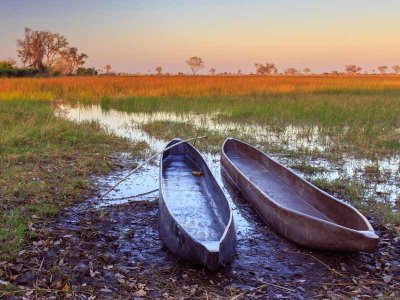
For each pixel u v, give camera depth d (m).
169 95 27.30
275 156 11.04
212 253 4.75
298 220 5.71
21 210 6.70
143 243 5.83
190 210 6.84
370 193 8.11
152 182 8.66
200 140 12.89
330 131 14.29
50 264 5.11
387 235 6.19
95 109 22.31
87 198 7.62
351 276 5.04
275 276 5.01
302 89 32.06
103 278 4.84
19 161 9.68
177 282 4.79
